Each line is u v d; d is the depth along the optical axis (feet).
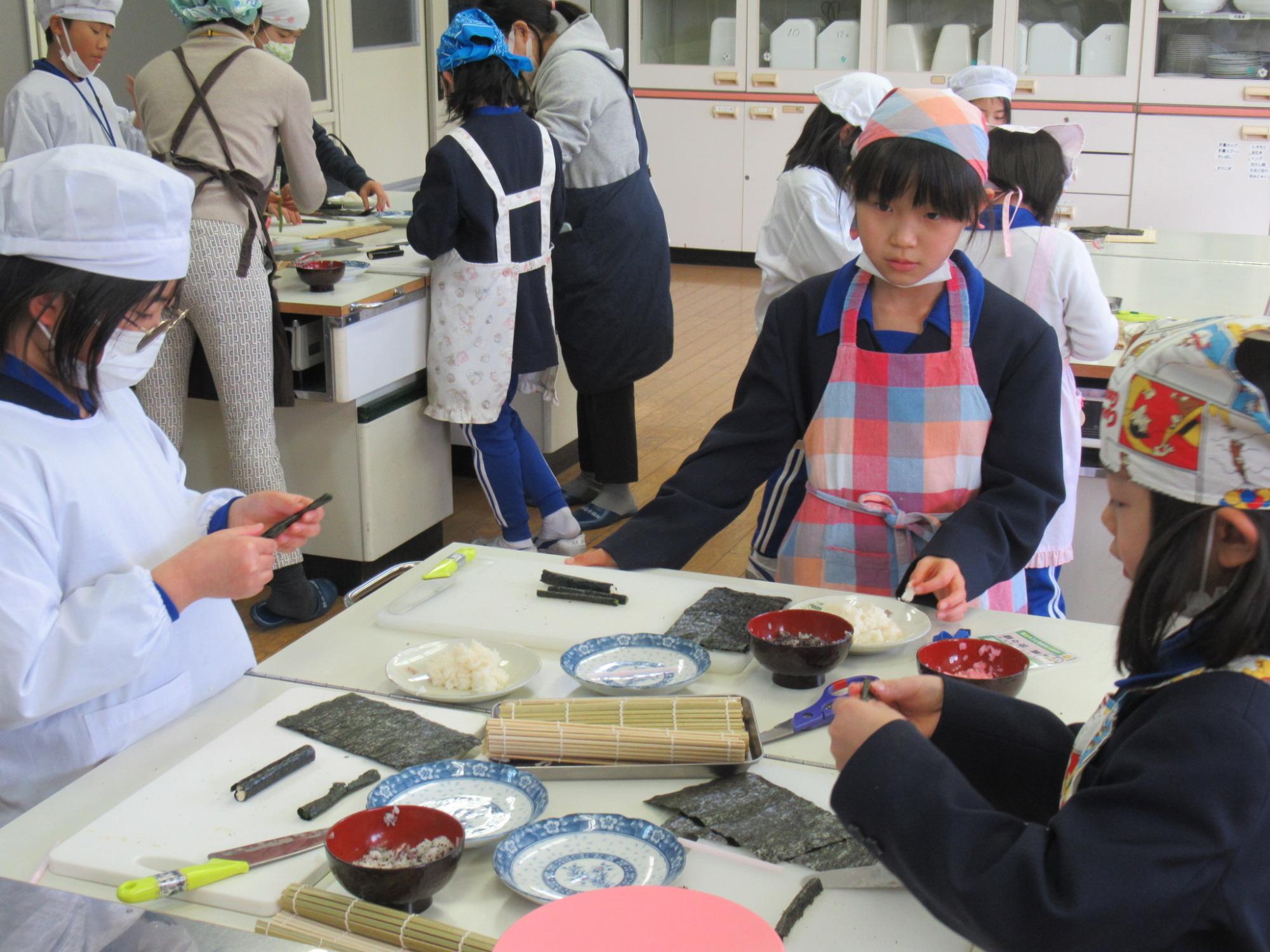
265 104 9.66
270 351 9.83
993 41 22.54
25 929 2.89
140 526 4.73
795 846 3.62
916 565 5.31
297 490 10.82
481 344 10.92
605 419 12.95
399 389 11.09
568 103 11.82
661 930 3.00
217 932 2.91
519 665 4.85
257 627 10.59
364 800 3.92
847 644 4.70
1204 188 22.21
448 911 3.40
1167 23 21.79
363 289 10.41
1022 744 3.64
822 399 5.81
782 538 6.64
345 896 3.33
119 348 4.32
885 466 5.74
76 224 4.01
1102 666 4.91
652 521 5.93
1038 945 2.65
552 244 11.52
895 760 3.01
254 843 3.63
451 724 4.38
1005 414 5.65
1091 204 22.82
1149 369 2.72
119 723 4.64
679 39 24.86
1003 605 6.29
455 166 10.27
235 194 9.45
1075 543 9.46
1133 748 2.70
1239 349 2.56
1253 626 2.61
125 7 17.04
